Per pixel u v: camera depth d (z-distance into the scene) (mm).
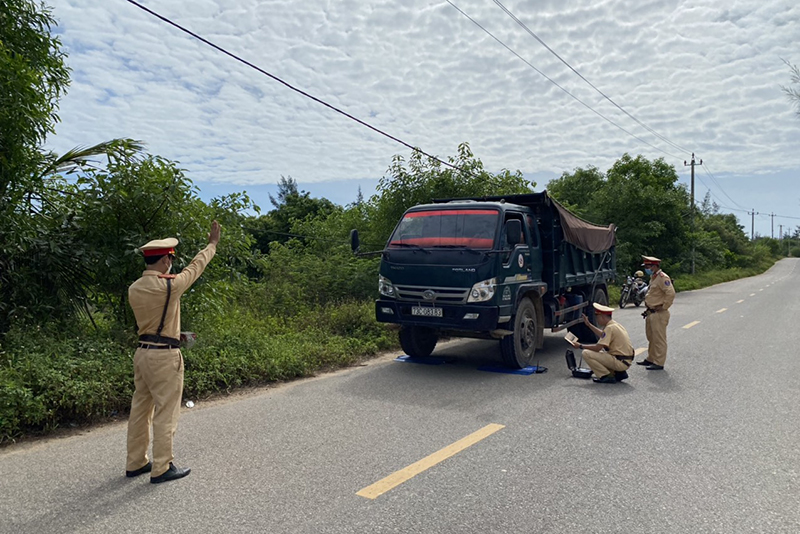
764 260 87438
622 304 19609
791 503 3688
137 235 7262
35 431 5168
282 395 6656
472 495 3789
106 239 7387
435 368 8297
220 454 4590
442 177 15094
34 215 7359
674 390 6910
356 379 7539
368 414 5793
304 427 5332
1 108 6277
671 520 3439
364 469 4254
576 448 4762
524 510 3566
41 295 7219
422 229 8250
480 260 7461
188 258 7688
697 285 32062
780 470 4273
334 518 3438
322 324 10602
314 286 13414
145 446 4172
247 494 3795
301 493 3809
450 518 3451
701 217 71500
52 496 3781
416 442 4895
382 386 7113
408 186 15227
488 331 7434
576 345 7691
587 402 6309
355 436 5059
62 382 5480
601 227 11734
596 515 3502
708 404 6242
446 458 4496
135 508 3590
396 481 4020
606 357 7301
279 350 8086
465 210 8117
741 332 12172
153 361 4066
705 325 13469
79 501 3699
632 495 3807
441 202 9617
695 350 9883
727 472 4230
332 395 6637
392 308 8008
